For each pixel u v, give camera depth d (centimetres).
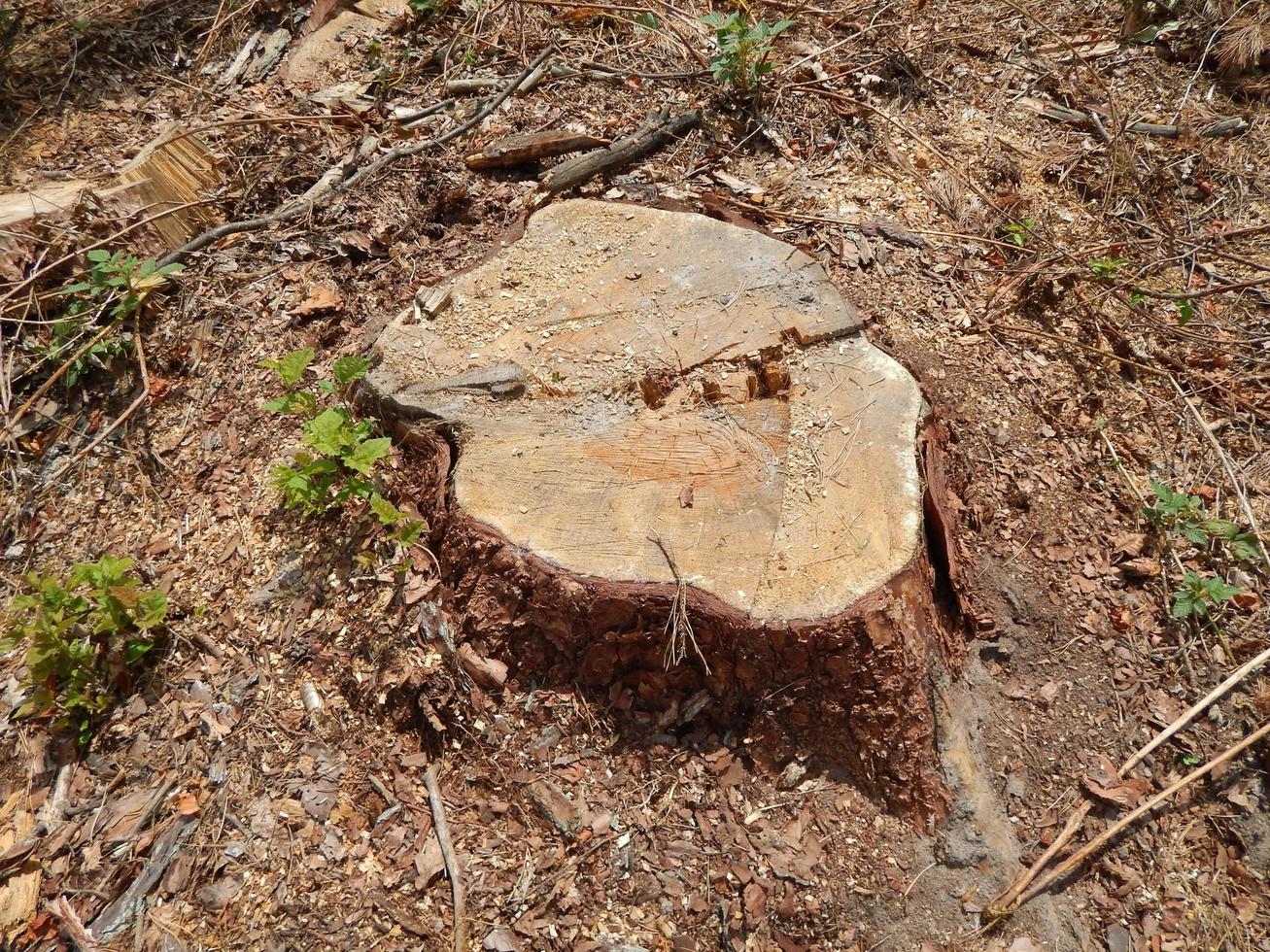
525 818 85
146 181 124
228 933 82
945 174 131
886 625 80
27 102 142
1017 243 122
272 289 119
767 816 84
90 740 93
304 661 93
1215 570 98
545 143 131
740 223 114
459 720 89
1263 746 89
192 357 115
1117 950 80
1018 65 150
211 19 155
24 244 117
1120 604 96
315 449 94
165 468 108
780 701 85
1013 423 106
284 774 88
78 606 94
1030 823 85
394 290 117
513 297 103
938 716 84
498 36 152
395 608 92
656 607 82
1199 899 82
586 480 88
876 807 84
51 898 85
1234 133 141
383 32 153
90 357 113
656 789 86
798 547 83
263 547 101
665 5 154
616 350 97
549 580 84
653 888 82
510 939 80
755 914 81
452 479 90
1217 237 127
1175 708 91
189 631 97
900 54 148
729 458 89
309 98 143
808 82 144
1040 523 100
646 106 140
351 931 81
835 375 94
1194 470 105
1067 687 91
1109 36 156
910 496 85
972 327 114
